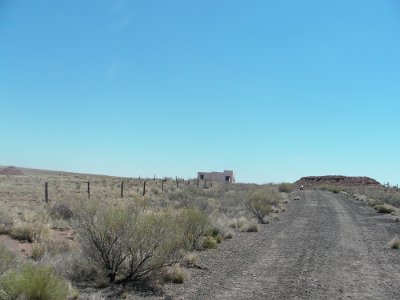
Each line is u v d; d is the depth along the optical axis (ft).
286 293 36.37
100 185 188.96
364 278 42.70
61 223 69.21
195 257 47.47
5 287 27.22
